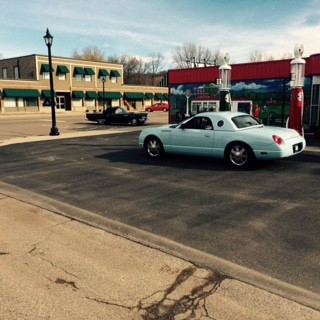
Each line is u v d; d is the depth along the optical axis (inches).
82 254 172.4
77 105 2198.6
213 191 279.0
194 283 144.3
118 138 670.5
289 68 700.7
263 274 150.5
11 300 134.6
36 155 485.1
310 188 281.3
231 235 192.5
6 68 2175.2
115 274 152.6
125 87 2445.9
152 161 413.4
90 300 133.6
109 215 229.0
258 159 354.0
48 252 175.2
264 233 194.1
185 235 193.9
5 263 164.4
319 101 653.3
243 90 771.4
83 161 427.5
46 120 1373.0
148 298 134.4
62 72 2068.2
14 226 212.2
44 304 131.5
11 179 341.4
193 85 868.0
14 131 887.7
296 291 137.1
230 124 367.2
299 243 180.5
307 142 552.7
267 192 272.7
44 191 293.1
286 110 716.0
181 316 123.2
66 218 224.8
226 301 131.3
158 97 2662.4
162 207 242.8
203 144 384.5
